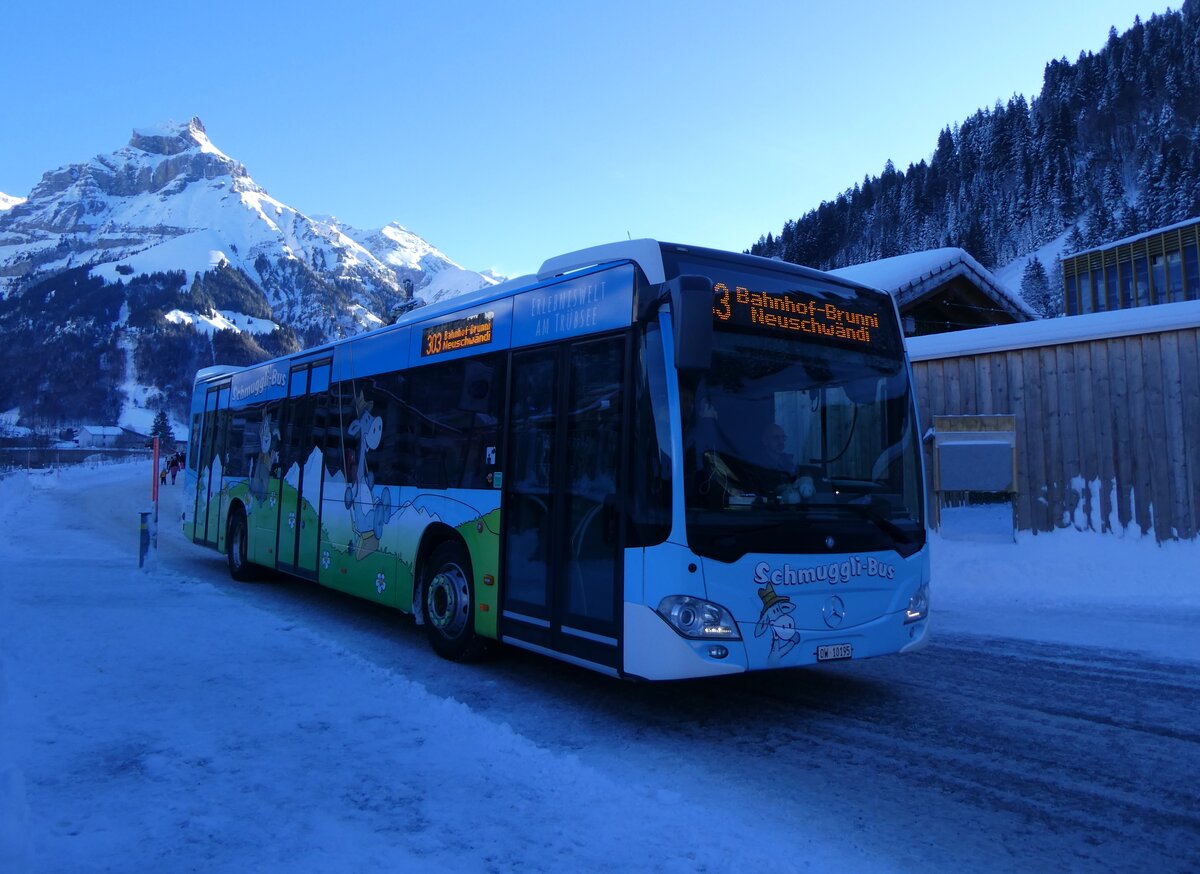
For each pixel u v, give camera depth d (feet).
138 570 42.19
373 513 28.35
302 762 15.60
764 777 15.49
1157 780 15.37
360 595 28.86
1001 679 22.54
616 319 18.90
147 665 22.50
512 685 22.06
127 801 13.56
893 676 22.97
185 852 11.87
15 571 40.37
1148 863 12.18
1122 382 36.04
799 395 18.99
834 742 17.54
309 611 33.01
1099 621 29.58
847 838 12.87
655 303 17.74
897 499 19.98
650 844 12.48
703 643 16.72
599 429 19.06
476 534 22.94
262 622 28.94
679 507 16.89
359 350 30.58
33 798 13.53
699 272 18.56
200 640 25.72
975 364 39.68
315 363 33.91
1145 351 35.60
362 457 29.48
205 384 47.67
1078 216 404.98
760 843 12.57
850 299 20.66
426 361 26.27
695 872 11.64
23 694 19.02
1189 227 90.99
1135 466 35.47
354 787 14.46
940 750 17.03
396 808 13.61
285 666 22.79
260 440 38.50
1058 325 37.58
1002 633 28.14
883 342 20.99
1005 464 37.76
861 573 18.72
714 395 17.78
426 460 25.64
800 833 13.03
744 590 17.20
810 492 18.57
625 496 17.92
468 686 21.91
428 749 16.46
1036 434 37.88
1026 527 37.76
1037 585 34.83
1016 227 429.38
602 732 18.20
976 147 492.95
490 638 23.02
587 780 14.90
